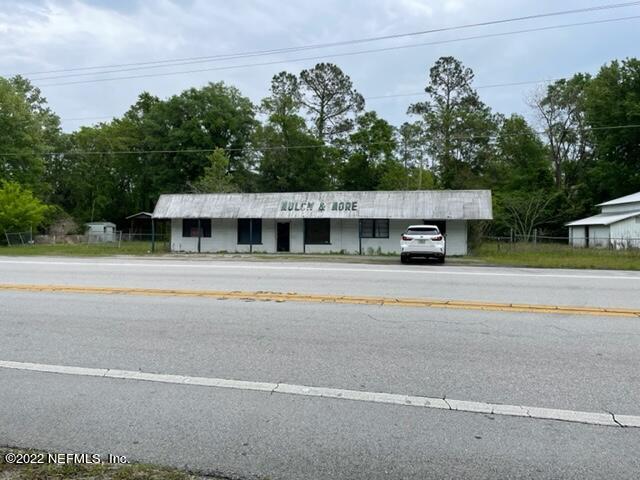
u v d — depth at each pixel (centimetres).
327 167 5600
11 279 1309
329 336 669
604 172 4797
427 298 977
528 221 4675
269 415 418
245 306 887
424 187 5081
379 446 365
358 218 2805
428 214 2716
